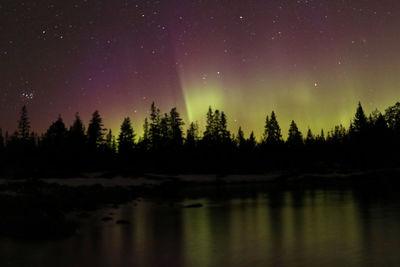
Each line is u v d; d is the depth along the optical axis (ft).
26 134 238.68
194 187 161.79
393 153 257.75
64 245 40.32
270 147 287.69
